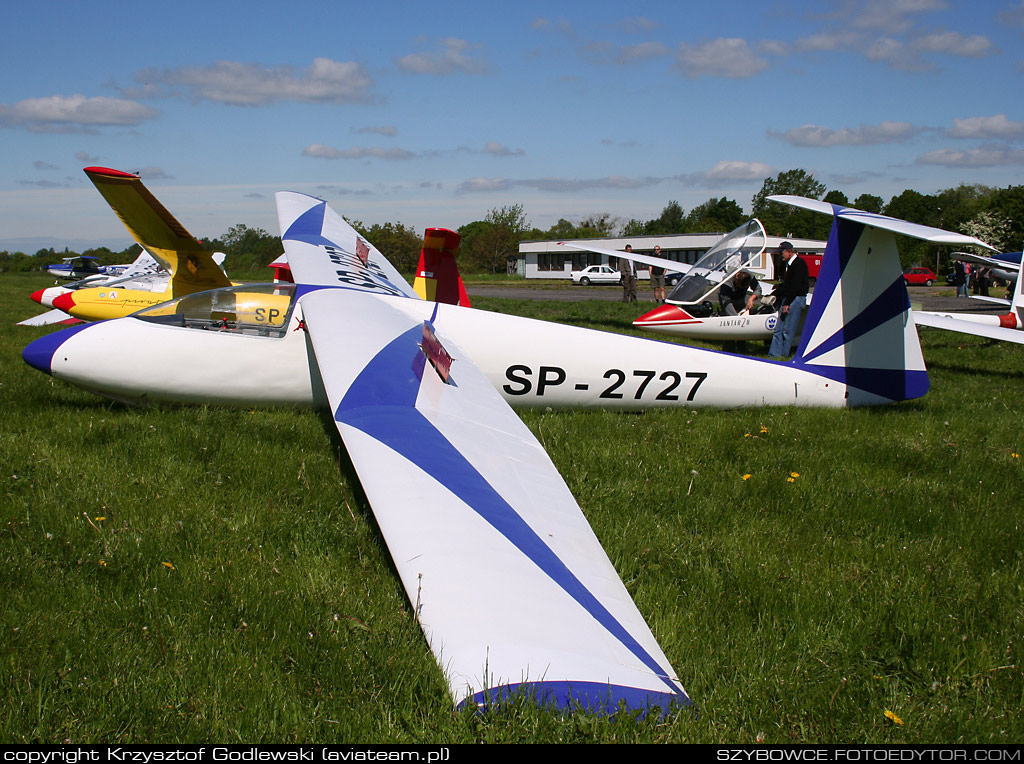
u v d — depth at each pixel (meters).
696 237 56.06
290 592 3.27
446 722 2.44
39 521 3.81
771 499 4.79
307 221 11.10
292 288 6.82
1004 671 2.95
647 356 7.06
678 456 5.55
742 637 3.11
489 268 77.62
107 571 3.39
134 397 6.38
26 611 3.02
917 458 5.77
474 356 6.82
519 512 3.28
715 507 4.57
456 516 3.07
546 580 2.76
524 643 2.39
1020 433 6.82
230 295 6.56
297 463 4.88
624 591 2.88
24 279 41.34
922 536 4.34
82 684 2.58
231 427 5.71
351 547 3.81
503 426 4.40
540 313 17.88
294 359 6.52
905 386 7.38
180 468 4.68
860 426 6.67
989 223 73.38
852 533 4.33
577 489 4.71
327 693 2.62
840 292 7.20
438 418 4.20
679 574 3.69
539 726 2.25
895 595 3.49
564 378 6.97
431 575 2.64
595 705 2.31
